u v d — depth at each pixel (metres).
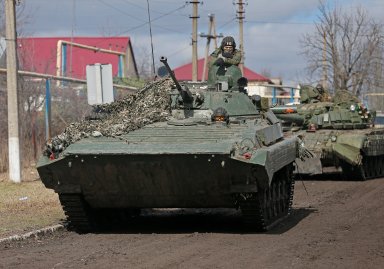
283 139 13.05
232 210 15.16
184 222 13.25
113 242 10.76
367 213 13.80
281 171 12.95
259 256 9.30
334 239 10.69
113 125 11.75
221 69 14.17
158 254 9.55
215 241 10.66
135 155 10.59
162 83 13.50
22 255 9.63
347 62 46.81
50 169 11.10
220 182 10.91
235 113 13.02
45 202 14.69
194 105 12.81
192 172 10.80
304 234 11.30
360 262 8.84
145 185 11.19
